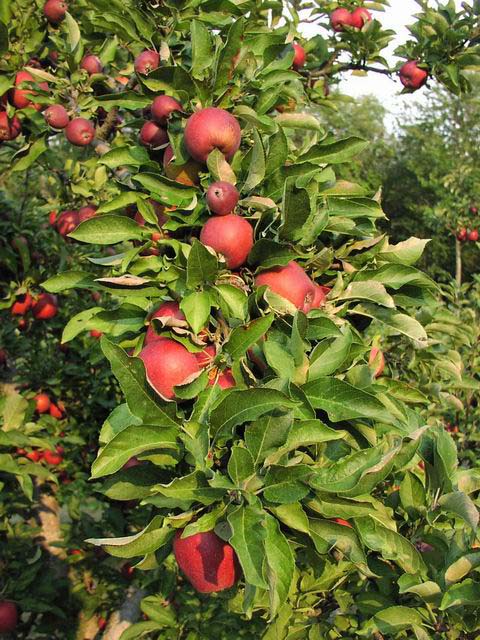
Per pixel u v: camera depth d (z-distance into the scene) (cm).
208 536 181
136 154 257
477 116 2072
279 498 172
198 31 252
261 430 173
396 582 231
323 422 199
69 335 231
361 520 203
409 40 467
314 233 219
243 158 237
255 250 204
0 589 420
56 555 494
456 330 333
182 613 395
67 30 346
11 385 536
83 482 534
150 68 267
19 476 355
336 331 201
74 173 485
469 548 209
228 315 198
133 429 177
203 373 190
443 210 1087
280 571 163
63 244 530
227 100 249
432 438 232
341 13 464
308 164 224
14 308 476
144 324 215
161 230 230
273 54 273
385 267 235
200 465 173
